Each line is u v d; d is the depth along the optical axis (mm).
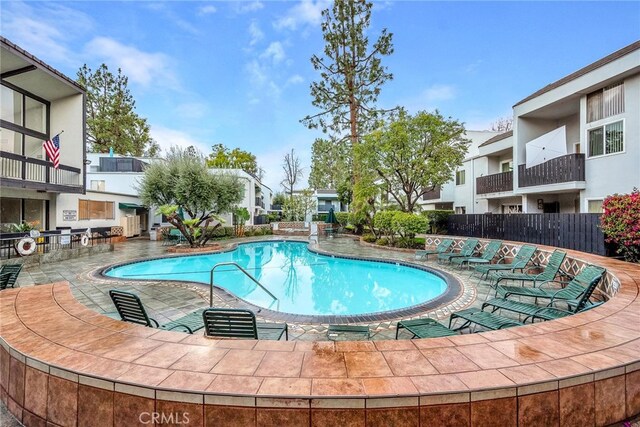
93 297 6566
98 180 21031
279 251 16781
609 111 10117
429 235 14453
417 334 3861
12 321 3342
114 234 17953
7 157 10266
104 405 2211
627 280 4922
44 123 13055
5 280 5688
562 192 12719
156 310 5820
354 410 1979
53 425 2395
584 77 10500
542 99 12273
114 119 29984
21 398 2584
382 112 19531
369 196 17188
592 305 4375
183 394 2049
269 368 2314
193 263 12688
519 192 13633
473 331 4770
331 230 24531
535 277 6723
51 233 11422
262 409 2002
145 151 33156
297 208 31953
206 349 2639
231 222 22906
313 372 2256
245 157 45312
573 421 2203
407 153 14289
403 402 1987
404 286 9477
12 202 11852
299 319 5363
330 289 9180
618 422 2332
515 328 3062
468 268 9648
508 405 2074
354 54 19078
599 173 10422
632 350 2592
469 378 2164
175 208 14500
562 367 2312
